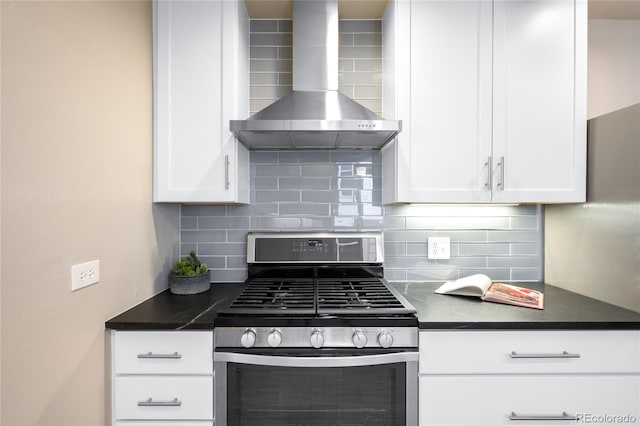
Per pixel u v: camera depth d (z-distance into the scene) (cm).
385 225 189
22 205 85
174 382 121
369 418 122
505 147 154
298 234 184
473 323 121
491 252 188
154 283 158
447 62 155
